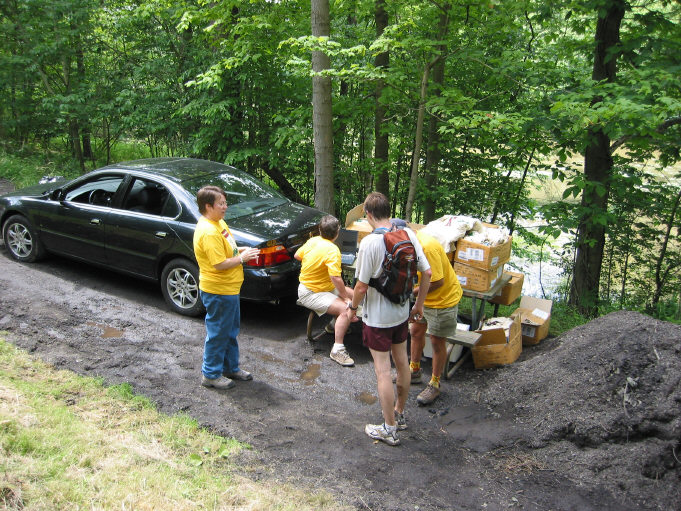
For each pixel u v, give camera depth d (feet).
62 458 9.77
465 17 24.52
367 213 11.82
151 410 12.42
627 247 28.09
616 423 11.56
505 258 16.53
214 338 13.43
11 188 36.42
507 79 24.90
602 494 10.55
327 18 22.38
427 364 16.26
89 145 48.85
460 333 14.98
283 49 29.01
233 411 12.92
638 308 26.53
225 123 32.17
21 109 44.75
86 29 40.29
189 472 10.27
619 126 18.45
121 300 19.13
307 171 35.01
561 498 10.50
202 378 14.35
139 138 39.68
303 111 28.27
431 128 28.48
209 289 13.05
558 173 23.35
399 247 11.17
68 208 20.29
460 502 10.36
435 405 13.97
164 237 17.89
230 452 11.23
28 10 40.91
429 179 29.81
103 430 11.34
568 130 20.33
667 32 21.67
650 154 26.53
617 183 22.86
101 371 14.16
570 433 11.94
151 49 36.55
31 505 8.40
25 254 22.17
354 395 14.29
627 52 20.94
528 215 31.78
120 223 18.90
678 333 12.87
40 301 18.25
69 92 41.75
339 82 34.35
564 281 31.58
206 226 12.82
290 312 19.51
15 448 9.71
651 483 10.61
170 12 33.14
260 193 20.11
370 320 11.68
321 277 15.83
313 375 15.19
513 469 11.43
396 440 12.07
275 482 10.44
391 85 22.57
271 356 16.11
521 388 13.82
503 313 20.03
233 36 29.84
